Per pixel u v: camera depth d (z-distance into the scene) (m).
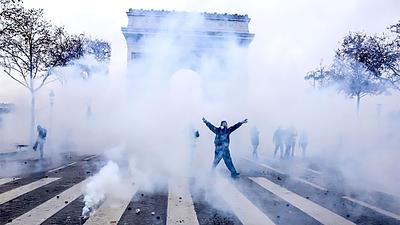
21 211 9.92
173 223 9.02
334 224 9.03
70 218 9.28
